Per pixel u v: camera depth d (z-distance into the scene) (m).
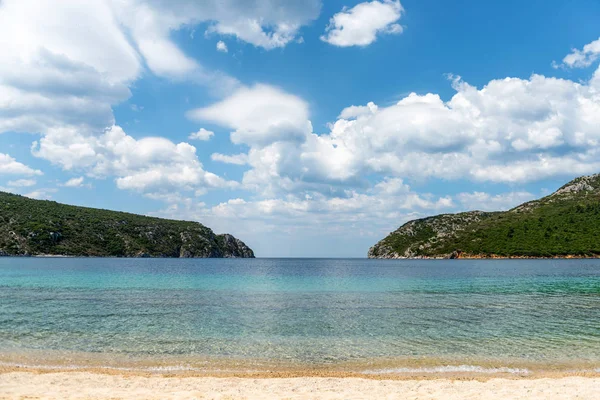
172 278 73.62
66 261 141.12
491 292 50.31
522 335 24.34
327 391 13.58
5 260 138.50
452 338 23.53
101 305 35.91
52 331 24.55
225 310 33.62
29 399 12.03
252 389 13.76
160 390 13.45
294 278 77.81
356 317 30.47
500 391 13.56
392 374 16.78
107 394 12.82
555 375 16.67
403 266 140.88
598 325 27.59
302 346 21.53
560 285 60.22
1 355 19.05
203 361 18.59
